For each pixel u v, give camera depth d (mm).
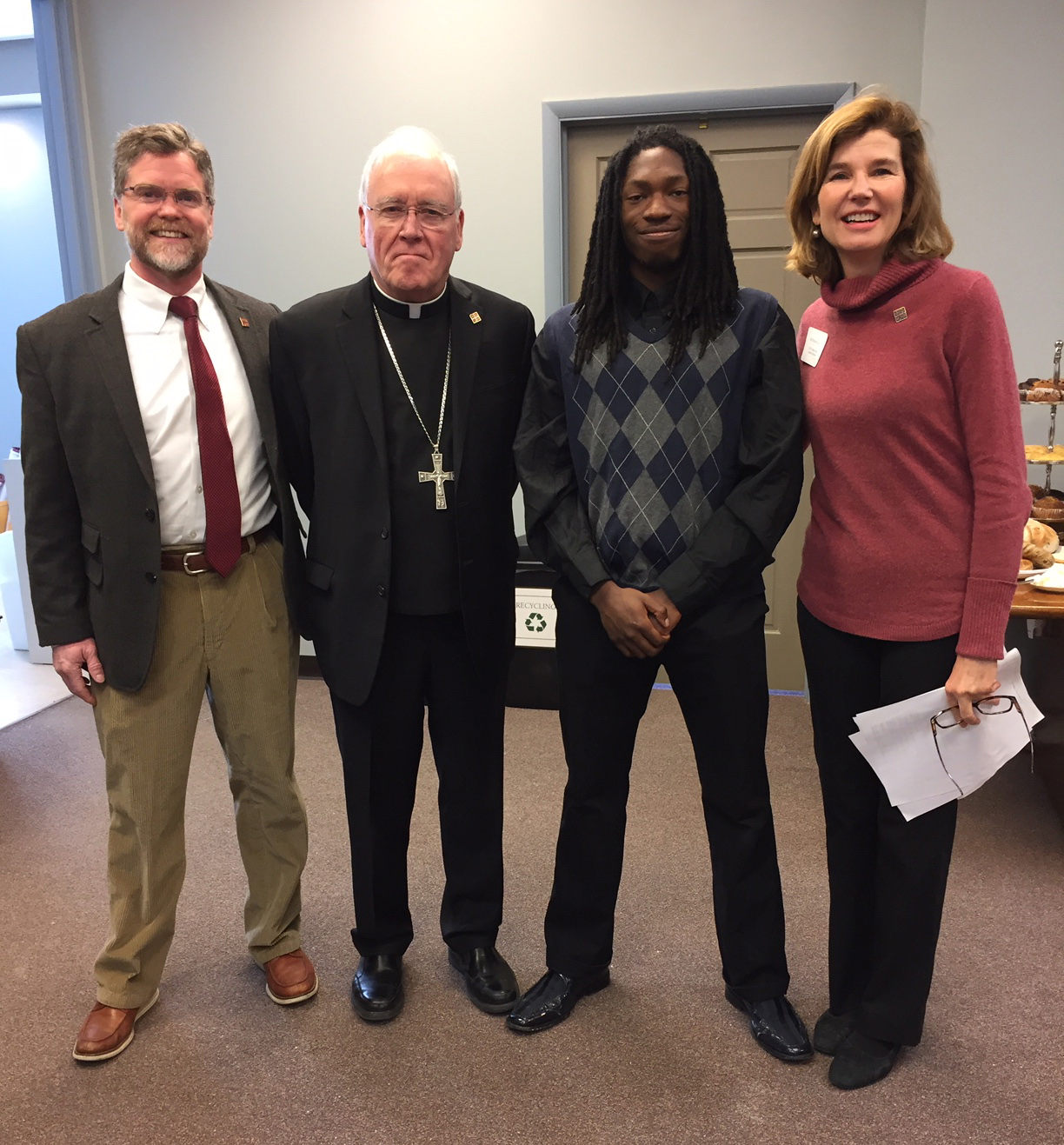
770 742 3266
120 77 3709
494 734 1856
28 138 5090
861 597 1579
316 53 3564
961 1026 1821
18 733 3449
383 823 1847
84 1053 1768
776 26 3287
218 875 2424
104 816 2787
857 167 1458
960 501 1511
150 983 1856
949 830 1596
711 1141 1558
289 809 1910
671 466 1570
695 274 1546
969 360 1441
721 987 1954
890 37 3236
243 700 1820
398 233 1576
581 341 1613
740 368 1566
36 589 1723
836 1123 1587
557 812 2740
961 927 2148
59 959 2094
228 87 3646
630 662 1680
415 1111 1636
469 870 1909
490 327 1723
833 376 1550
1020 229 3141
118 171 1640
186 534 1736
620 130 3504
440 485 1699
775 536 1555
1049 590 2289
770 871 1740
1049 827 2600
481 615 1752
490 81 3484
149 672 1726
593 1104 1643
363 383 1661
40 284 5285
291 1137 1586
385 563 1682
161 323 1687
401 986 1925
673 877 2379
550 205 3527
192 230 1658
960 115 3109
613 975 2000
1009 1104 1620
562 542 1647
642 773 3012
